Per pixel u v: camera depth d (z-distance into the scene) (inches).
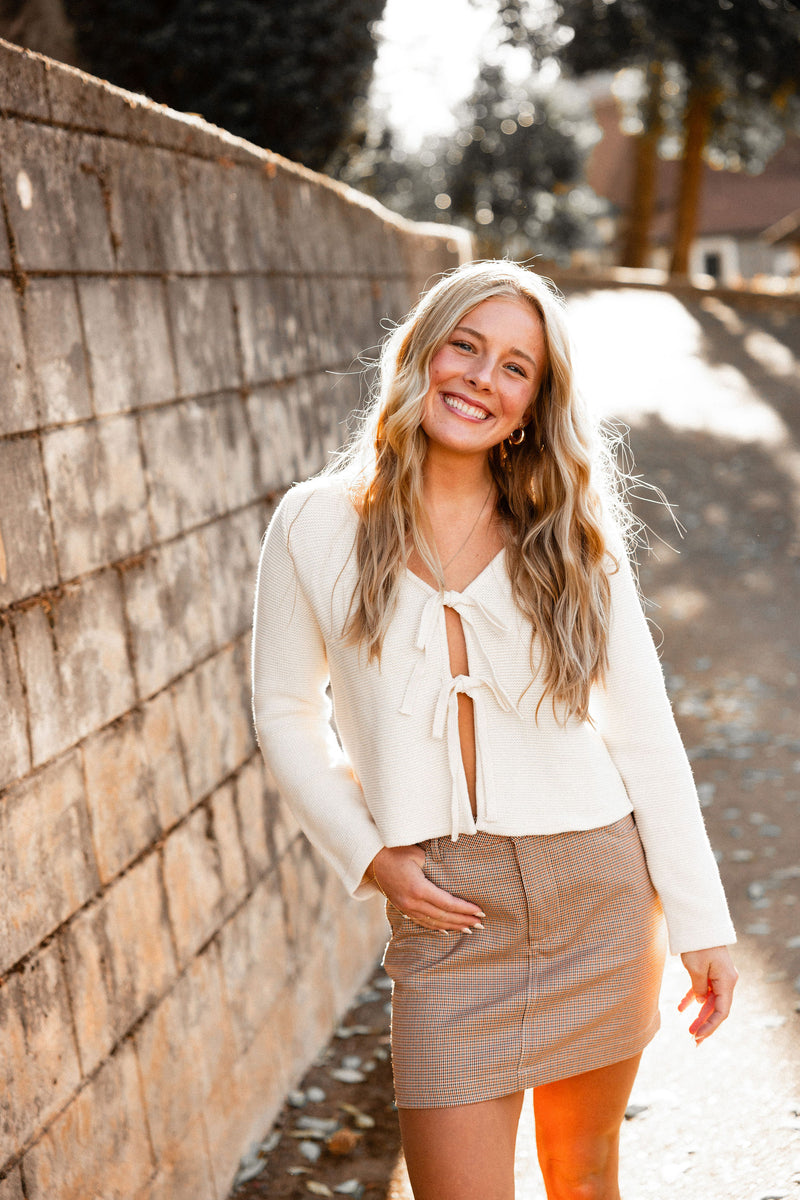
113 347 99.4
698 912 76.1
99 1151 87.7
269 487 140.7
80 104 95.4
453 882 72.8
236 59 318.0
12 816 78.4
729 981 76.9
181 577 112.0
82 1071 85.9
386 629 72.3
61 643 86.9
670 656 299.7
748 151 1023.6
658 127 980.6
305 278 162.1
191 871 109.5
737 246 1670.8
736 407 547.8
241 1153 118.0
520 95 967.6
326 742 81.0
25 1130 77.0
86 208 95.7
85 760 89.8
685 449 489.4
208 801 115.2
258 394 138.6
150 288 108.5
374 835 74.6
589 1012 74.5
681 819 76.6
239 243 135.6
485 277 74.2
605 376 603.5
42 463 85.7
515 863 72.8
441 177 971.3
